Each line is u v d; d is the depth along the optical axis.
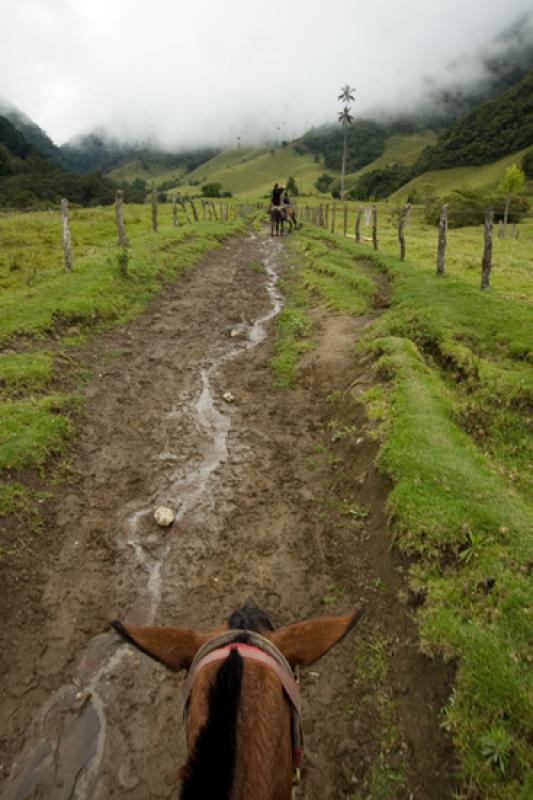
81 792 3.84
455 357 10.02
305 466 7.88
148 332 13.31
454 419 7.92
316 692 4.51
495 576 4.80
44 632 5.09
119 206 20.39
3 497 6.40
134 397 9.89
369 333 11.90
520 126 151.62
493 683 3.91
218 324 14.27
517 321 11.48
